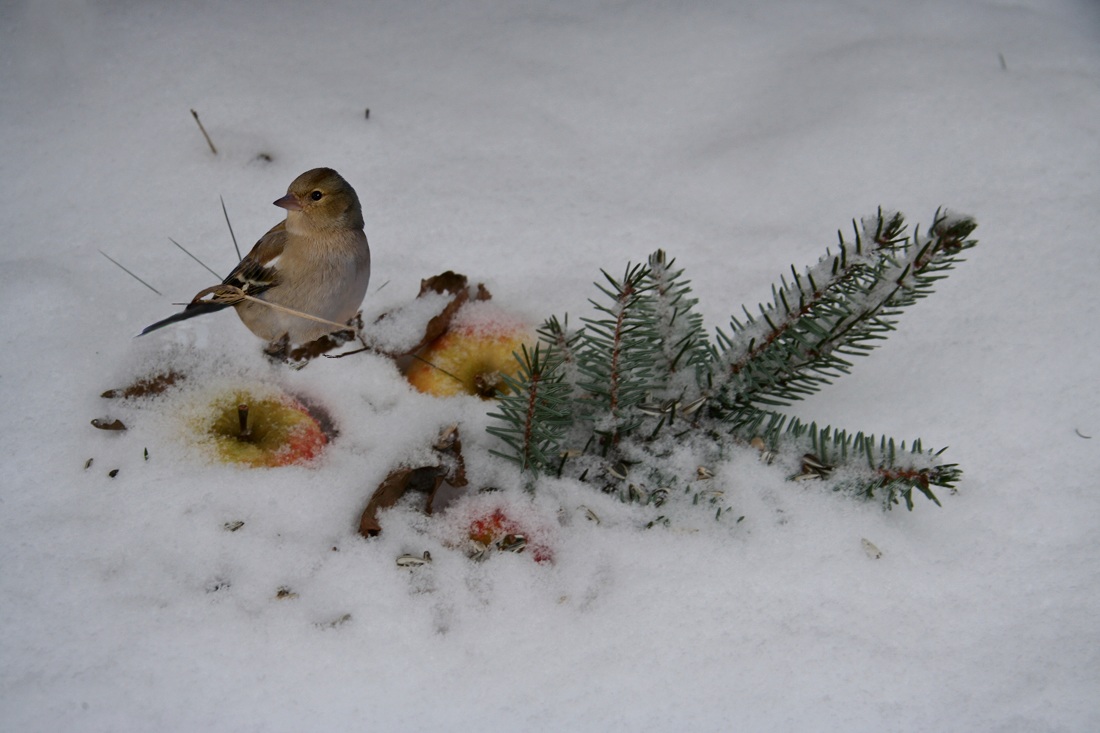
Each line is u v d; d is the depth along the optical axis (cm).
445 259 124
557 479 112
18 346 117
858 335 110
